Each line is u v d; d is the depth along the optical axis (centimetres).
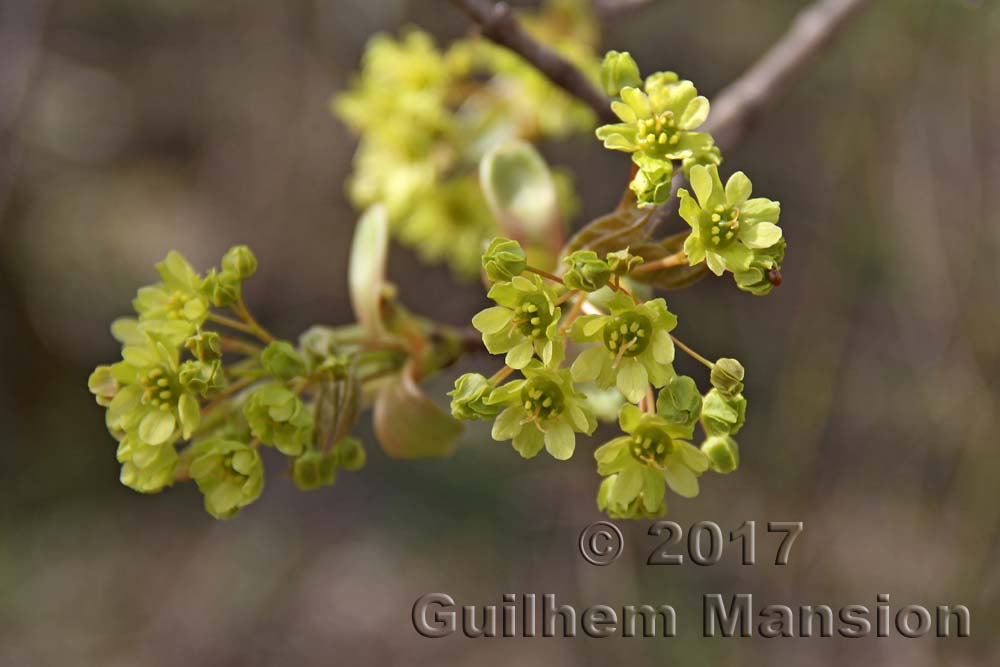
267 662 674
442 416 219
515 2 521
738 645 578
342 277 804
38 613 685
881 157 514
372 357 224
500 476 678
